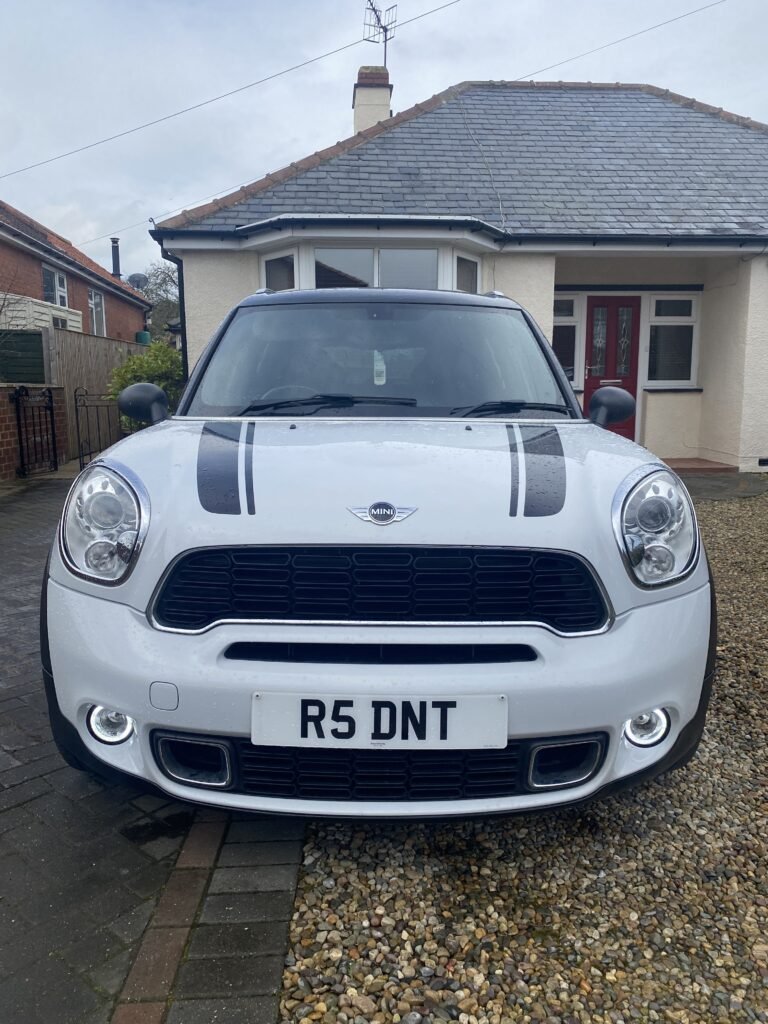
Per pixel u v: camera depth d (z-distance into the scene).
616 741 1.94
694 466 10.33
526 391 2.95
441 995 1.73
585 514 2.01
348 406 2.76
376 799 1.92
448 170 10.41
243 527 1.92
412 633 1.86
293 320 3.18
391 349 3.04
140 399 3.12
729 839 2.34
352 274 9.20
